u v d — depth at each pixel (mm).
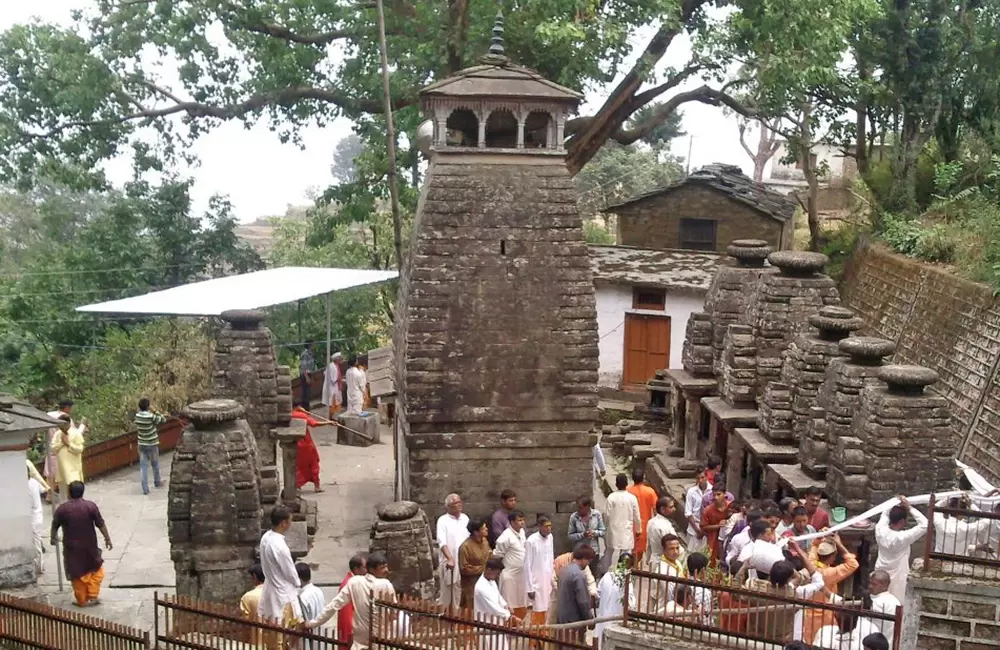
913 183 29562
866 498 15117
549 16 25953
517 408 18219
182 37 28922
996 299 21234
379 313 36438
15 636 12383
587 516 15891
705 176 32281
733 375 19984
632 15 27188
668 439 24000
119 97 29656
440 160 18109
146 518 19016
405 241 32719
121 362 28703
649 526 14453
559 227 18156
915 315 24656
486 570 12484
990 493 13883
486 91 17859
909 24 29094
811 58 26297
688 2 28750
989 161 28172
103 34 29094
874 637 9805
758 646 11039
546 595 14203
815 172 33344
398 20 28781
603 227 45750
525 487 18469
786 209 32906
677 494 19953
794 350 18250
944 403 15070
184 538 14938
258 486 15273
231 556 14992
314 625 11773
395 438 20625
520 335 18156
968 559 10984
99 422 25781
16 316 31062
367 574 12000
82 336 31500
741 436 18734
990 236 23172
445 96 17844
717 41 26906
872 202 31312
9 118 29000
